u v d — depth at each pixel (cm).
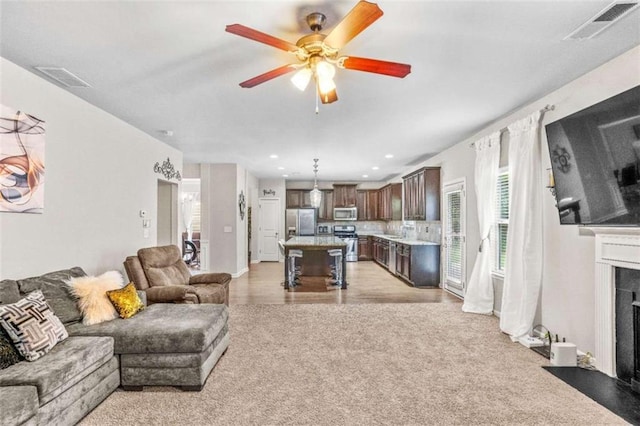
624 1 195
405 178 803
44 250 300
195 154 653
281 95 344
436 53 258
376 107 380
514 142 383
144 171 479
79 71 288
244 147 588
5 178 261
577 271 312
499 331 396
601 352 283
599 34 232
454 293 596
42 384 188
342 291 622
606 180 258
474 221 516
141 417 224
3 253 262
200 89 328
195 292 375
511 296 385
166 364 257
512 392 256
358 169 849
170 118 418
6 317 209
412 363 309
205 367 267
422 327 412
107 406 237
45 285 269
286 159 709
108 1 195
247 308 499
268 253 1041
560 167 304
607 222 262
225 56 263
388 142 554
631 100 233
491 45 246
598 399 245
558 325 335
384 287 659
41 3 196
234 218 758
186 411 231
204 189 757
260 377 281
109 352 247
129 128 440
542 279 357
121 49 252
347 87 322
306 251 758
